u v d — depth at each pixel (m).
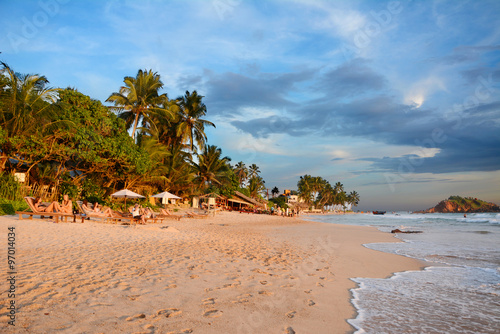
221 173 46.22
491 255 10.07
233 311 3.84
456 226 30.28
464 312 4.36
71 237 9.61
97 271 5.38
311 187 130.00
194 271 5.84
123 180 25.83
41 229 10.64
